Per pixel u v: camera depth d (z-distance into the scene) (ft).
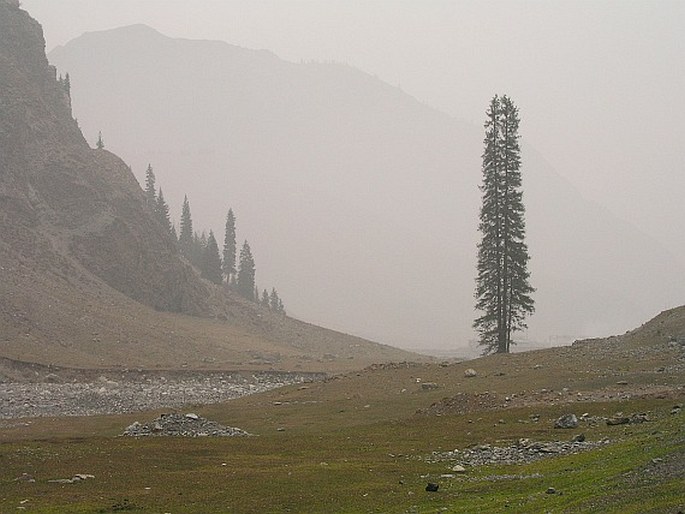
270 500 112.68
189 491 119.75
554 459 128.98
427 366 288.92
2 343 379.14
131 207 595.47
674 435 121.19
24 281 456.86
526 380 230.07
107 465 141.49
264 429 202.49
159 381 373.61
